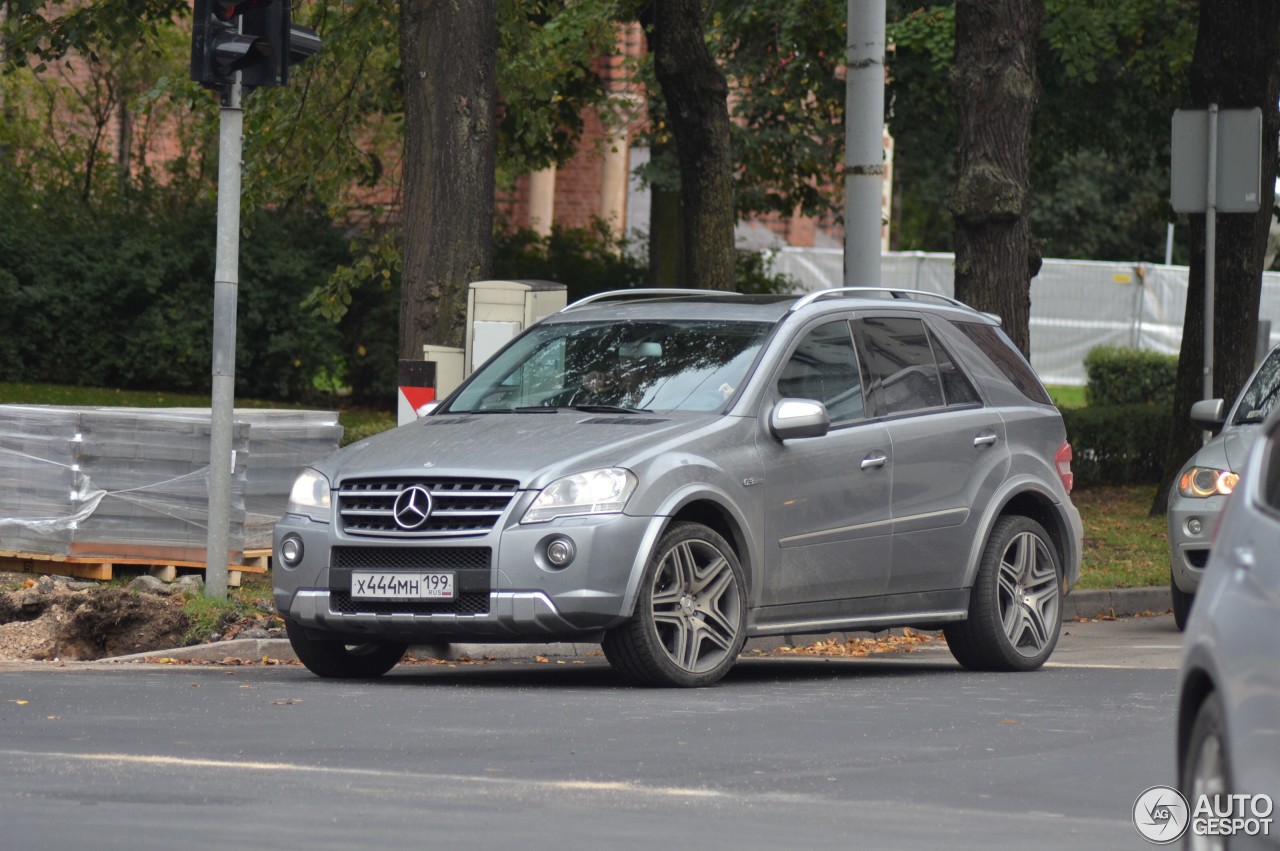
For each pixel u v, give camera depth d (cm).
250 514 3388
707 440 2278
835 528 2403
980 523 2597
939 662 2838
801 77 7225
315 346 7475
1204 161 3778
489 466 2194
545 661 2812
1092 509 5444
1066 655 2911
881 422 2497
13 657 2745
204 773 1546
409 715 1939
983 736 1819
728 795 1463
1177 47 6159
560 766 1599
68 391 7119
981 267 3809
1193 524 3112
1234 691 1018
